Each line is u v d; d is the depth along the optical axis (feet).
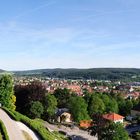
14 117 214.48
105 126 331.36
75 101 510.17
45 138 188.96
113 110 601.21
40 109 374.43
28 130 198.39
